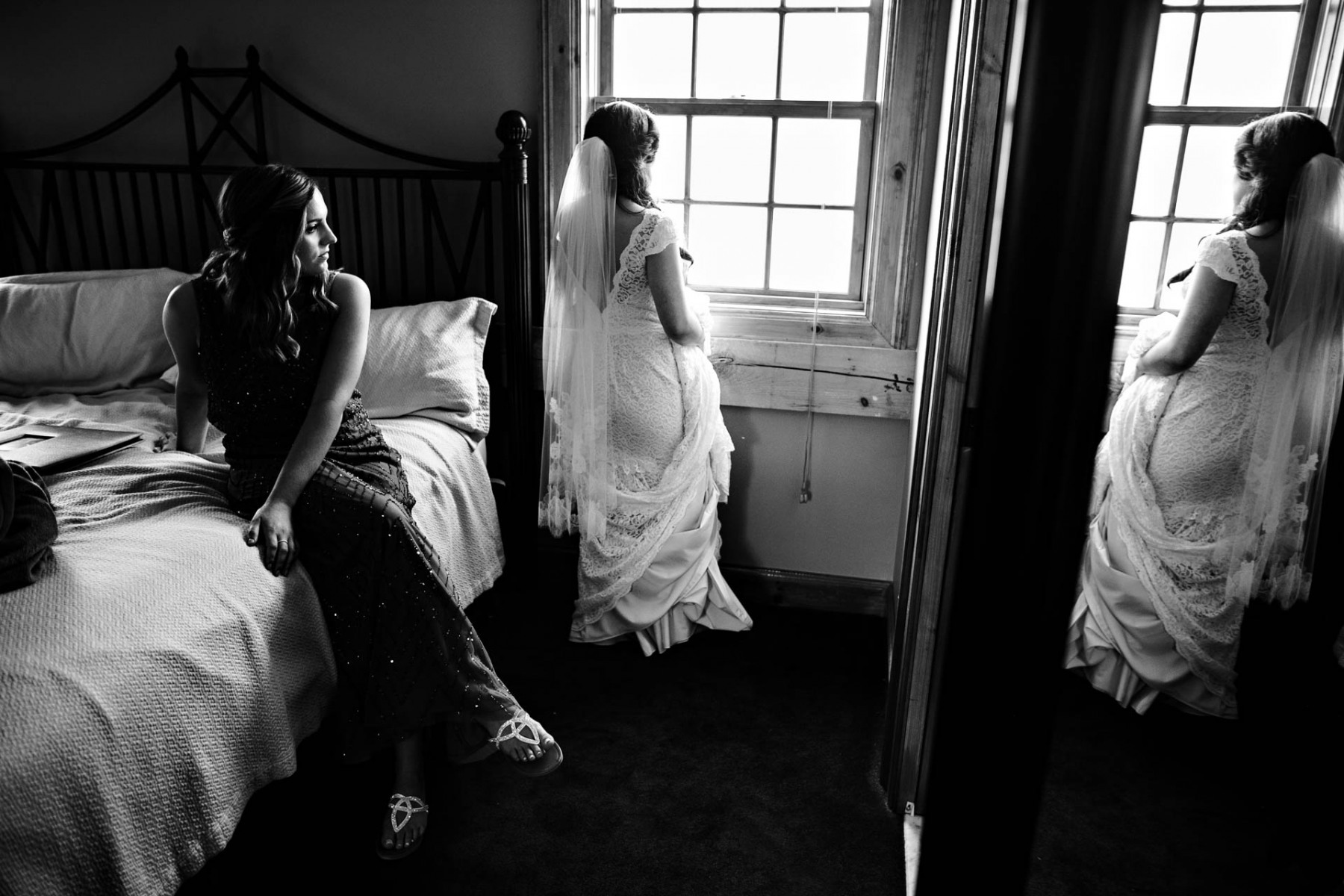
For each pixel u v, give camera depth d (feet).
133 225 9.82
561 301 7.59
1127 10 1.61
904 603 6.43
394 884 5.45
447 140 8.95
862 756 6.86
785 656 8.35
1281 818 3.12
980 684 2.05
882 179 8.15
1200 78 3.01
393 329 8.28
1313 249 2.86
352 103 9.02
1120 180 1.69
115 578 4.63
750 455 9.17
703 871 5.63
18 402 8.31
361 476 5.88
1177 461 3.23
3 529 4.42
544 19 8.30
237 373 5.71
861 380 8.61
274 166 5.62
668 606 8.22
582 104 8.54
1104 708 3.53
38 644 4.03
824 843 5.89
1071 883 3.42
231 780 4.54
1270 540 3.08
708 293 9.02
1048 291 1.76
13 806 3.50
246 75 8.96
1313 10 2.83
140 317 8.70
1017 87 1.70
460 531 7.57
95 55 9.33
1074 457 1.84
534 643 8.46
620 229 7.32
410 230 9.29
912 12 7.68
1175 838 3.32
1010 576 1.95
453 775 6.53
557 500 8.23
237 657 4.72
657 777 6.55
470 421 8.20
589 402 7.66
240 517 5.77
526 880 5.52
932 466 5.28
